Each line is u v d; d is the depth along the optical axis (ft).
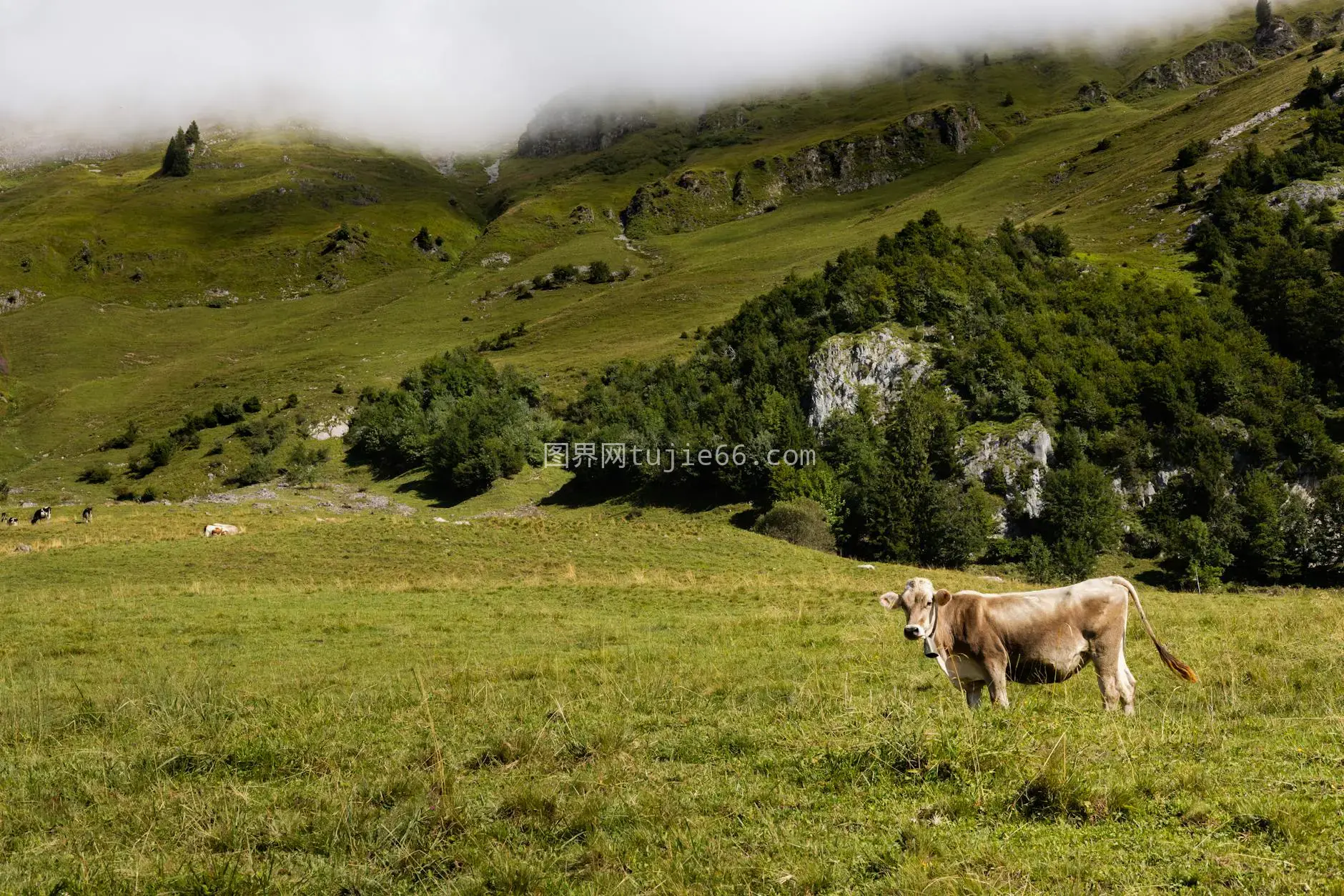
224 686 54.90
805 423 301.63
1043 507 244.83
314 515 240.94
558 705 40.29
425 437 353.51
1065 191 602.85
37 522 209.77
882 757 26.84
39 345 591.78
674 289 597.52
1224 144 510.99
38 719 43.88
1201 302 330.75
